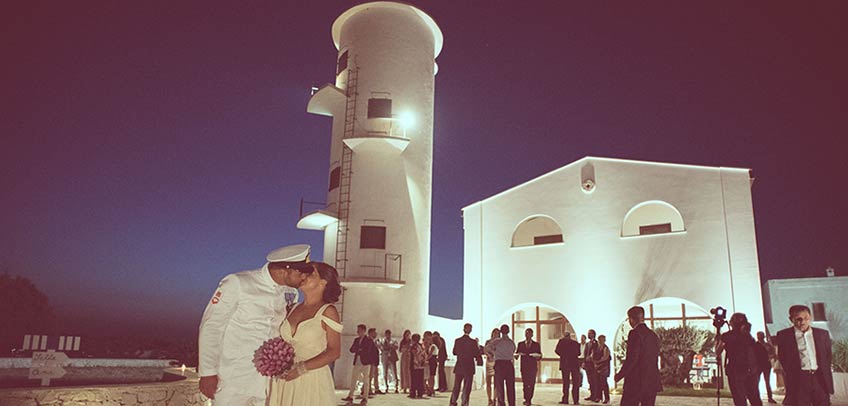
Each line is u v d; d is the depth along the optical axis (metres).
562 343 15.05
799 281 21.77
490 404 13.00
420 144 23.78
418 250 22.78
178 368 15.45
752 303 19.50
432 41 25.80
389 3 24.48
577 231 22.86
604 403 15.20
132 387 8.52
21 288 37.12
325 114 25.50
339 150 23.69
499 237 24.56
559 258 23.02
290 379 4.58
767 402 15.13
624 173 22.48
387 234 22.27
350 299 21.53
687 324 21.06
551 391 19.75
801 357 7.79
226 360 4.76
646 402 8.27
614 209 22.34
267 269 5.00
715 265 20.25
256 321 4.88
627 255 21.75
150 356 34.97
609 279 21.86
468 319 24.50
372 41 24.02
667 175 21.72
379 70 23.66
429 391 16.95
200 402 10.02
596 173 22.97
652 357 8.40
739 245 20.08
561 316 23.67
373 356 14.48
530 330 13.77
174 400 9.23
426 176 23.78
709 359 18.88
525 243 25.02
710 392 17.17
